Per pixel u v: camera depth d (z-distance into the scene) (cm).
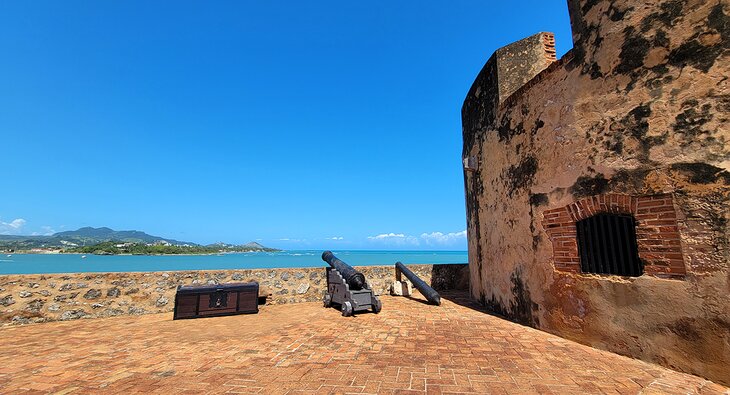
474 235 859
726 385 325
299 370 374
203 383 339
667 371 363
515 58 684
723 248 338
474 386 328
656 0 400
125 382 343
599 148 448
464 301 856
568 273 489
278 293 849
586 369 371
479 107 803
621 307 417
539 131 553
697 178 360
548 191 529
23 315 611
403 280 1019
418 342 482
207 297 681
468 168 816
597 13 459
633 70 416
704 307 346
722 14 355
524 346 457
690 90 371
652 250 390
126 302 705
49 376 360
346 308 672
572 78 493
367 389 322
